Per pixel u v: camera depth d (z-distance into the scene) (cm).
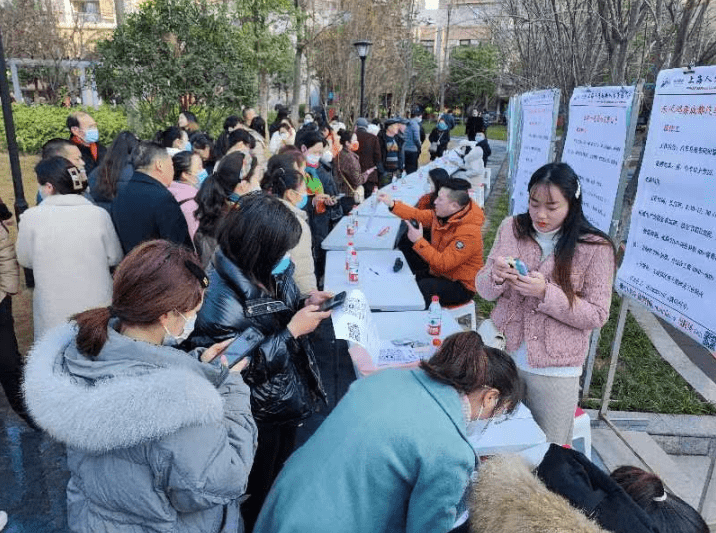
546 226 229
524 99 621
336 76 2098
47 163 292
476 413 164
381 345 282
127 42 1057
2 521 252
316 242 570
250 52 1250
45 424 117
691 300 231
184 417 118
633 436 342
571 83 488
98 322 128
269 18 1395
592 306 222
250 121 888
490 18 879
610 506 120
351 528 145
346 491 145
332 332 488
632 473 165
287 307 212
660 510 156
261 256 189
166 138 558
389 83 2302
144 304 128
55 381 120
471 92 3600
